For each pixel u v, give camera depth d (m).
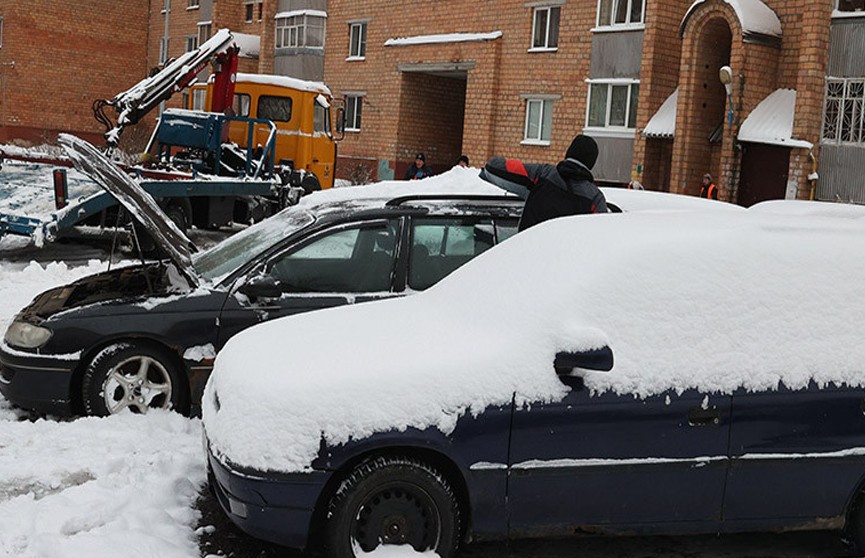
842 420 4.80
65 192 13.61
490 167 6.68
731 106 23.78
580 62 29.00
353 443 4.43
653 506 4.69
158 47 51.22
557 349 4.59
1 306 10.34
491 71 31.47
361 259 6.66
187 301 6.52
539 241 5.34
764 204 6.86
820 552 5.16
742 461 4.72
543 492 4.59
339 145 37.81
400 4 35.12
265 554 4.82
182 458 5.81
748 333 4.81
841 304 4.95
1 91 48.00
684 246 4.96
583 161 6.57
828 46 22.84
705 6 24.30
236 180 16.89
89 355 6.50
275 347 4.97
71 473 5.60
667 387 4.66
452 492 4.56
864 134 22.19
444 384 4.53
